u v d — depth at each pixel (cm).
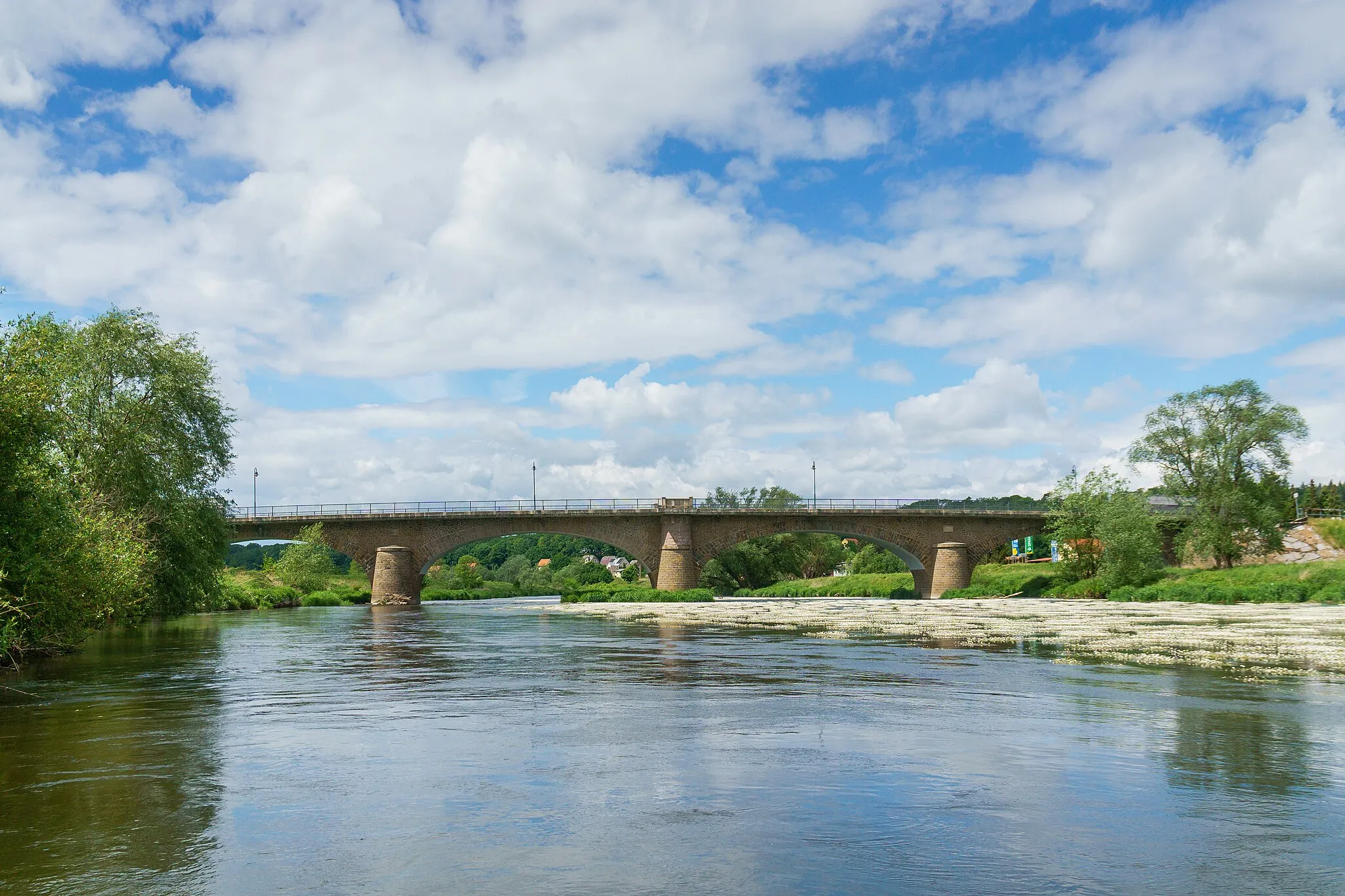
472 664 2569
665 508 9450
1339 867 759
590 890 710
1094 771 1102
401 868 764
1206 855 789
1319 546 8631
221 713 1642
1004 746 1254
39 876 748
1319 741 1278
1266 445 7675
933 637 3288
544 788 1041
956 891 704
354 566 12825
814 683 1980
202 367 4622
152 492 4131
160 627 4841
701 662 2522
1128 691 1792
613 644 3266
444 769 1146
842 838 844
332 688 2017
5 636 2364
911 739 1312
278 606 9069
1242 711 1532
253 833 870
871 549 15000
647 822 899
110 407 4116
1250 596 6044
